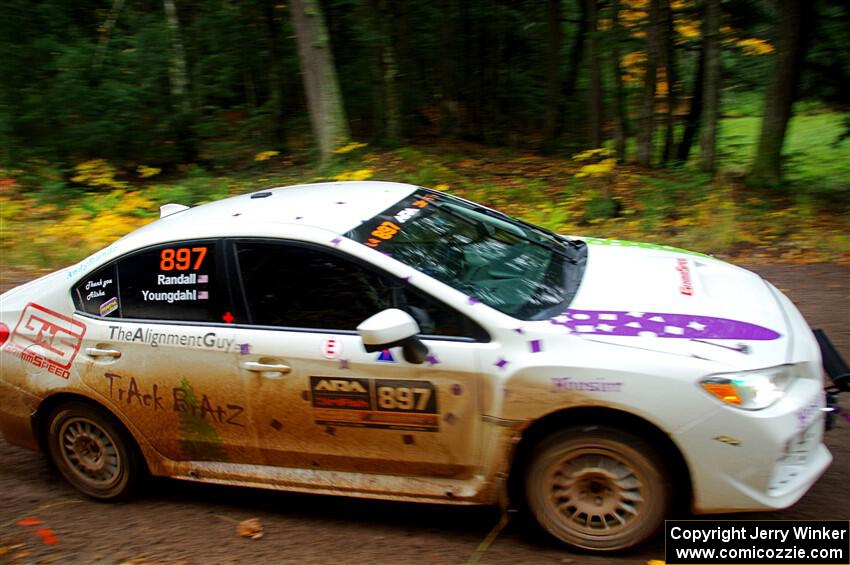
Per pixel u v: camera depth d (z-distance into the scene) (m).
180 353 3.88
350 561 3.56
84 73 13.80
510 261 4.01
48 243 9.73
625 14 14.52
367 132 16.25
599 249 4.47
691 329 3.41
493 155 15.37
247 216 4.06
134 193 12.05
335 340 3.61
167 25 14.58
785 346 3.43
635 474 3.32
